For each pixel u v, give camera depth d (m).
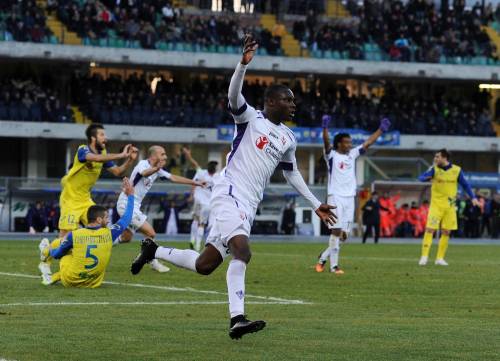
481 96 107.94
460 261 46.75
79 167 30.25
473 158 109.31
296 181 18.95
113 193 85.75
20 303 23.41
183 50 97.12
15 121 91.06
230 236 17.53
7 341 17.17
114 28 96.38
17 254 44.59
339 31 103.19
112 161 30.62
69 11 95.94
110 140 94.38
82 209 30.56
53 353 16.02
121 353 16.11
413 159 96.25
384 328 20.00
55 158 96.69
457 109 105.94
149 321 20.34
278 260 44.50
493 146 103.19
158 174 36.44
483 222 91.81
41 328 18.91
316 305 24.67
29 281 29.30
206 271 18.20
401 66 102.88
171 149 98.25
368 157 96.00
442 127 102.56
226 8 103.94
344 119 99.44
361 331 19.39
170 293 26.75
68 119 92.56
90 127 30.73
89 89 95.19
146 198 87.25
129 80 97.00
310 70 100.75
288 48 102.31
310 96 101.00
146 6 98.06
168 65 97.00
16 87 92.44
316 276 34.44
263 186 18.19
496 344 17.88
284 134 18.28
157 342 17.34
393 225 89.81
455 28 108.00
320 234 90.88
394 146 99.25
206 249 18.17
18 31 92.38
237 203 17.77
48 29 93.75
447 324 21.08
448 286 31.33
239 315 16.81
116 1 97.94
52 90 95.94
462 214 91.06
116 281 30.28
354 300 26.41
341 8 108.06
